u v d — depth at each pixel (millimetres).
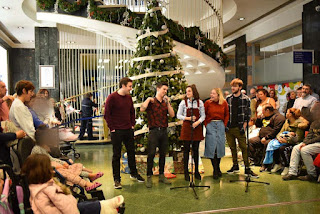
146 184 4223
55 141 2742
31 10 8898
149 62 5062
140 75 5070
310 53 7664
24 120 2793
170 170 4879
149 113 4332
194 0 8656
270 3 8703
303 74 8203
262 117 5809
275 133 5109
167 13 8430
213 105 4680
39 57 9602
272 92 7242
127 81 4188
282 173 4793
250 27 11312
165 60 5090
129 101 4297
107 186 4277
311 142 4402
